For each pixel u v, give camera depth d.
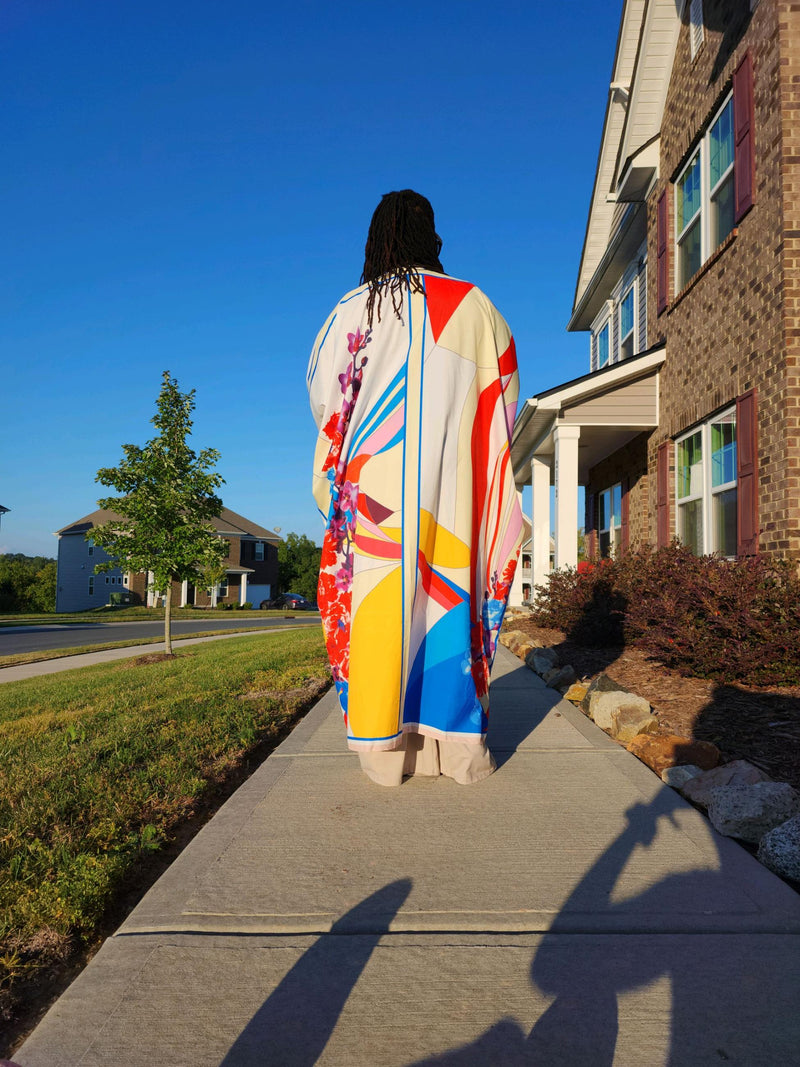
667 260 9.62
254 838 2.51
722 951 1.79
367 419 2.85
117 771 3.73
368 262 3.07
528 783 3.06
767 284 6.62
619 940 1.84
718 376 7.83
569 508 10.35
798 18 6.30
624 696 4.25
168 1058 1.44
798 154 6.27
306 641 12.30
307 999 1.62
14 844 2.77
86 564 52.59
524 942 1.84
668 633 5.82
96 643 19.08
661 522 9.80
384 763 3.00
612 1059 1.42
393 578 2.72
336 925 1.93
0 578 53.44
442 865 2.28
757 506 6.76
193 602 51.03
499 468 3.05
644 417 10.20
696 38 8.59
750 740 3.74
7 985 1.90
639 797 2.89
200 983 1.69
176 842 2.90
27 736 4.93
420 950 1.81
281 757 3.56
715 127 8.20
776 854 2.25
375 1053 1.45
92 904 2.26
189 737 4.43
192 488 12.77
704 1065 1.39
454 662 2.87
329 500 3.09
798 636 4.99
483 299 3.05
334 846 2.44
